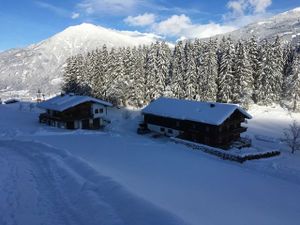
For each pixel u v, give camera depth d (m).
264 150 45.06
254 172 30.05
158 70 80.62
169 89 79.38
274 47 80.38
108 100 83.25
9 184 16.81
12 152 26.62
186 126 51.06
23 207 13.87
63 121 55.72
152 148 38.19
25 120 62.28
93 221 12.22
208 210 15.17
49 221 12.57
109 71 84.88
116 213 12.47
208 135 47.56
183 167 27.42
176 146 42.91
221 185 21.97
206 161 32.41
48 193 15.53
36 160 22.53
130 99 84.31
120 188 14.60
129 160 28.25
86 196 14.22
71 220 12.61
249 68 77.00
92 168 18.72
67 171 18.45
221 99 76.81
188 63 78.06
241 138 51.09
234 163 36.88
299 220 16.03
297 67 76.06
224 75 75.31
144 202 12.98
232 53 76.44
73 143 37.34
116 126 64.25
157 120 56.22
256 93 80.00
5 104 91.94
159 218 11.62
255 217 15.30
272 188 23.23
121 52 86.69
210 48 78.06
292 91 75.69
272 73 77.44
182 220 11.56
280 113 74.00
